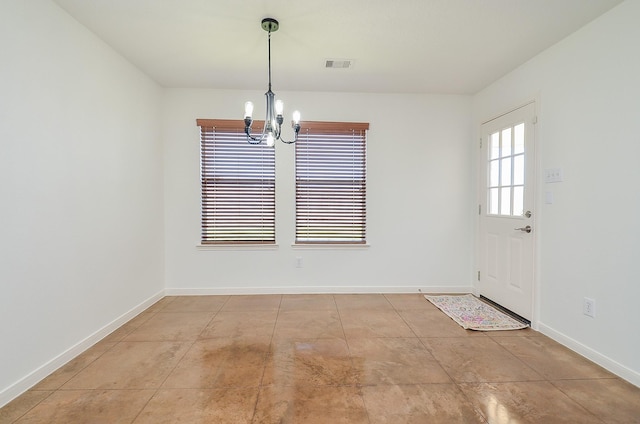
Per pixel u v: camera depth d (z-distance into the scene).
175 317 2.82
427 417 1.53
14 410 1.57
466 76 3.03
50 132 1.90
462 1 1.90
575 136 2.20
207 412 1.55
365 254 3.55
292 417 1.52
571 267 2.23
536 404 1.62
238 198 3.47
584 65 2.13
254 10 2.00
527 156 2.66
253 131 3.45
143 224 2.99
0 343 1.60
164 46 2.47
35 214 1.79
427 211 3.57
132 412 1.55
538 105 2.54
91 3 1.92
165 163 3.39
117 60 2.57
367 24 2.16
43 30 1.84
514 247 2.85
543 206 2.50
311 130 3.48
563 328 2.30
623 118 1.87
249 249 3.49
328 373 1.91
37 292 1.81
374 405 1.61
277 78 3.10
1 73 1.59
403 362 2.04
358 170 3.53
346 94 3.48
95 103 2.30
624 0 1.85
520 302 2.77
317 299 3.34
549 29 2.19
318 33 2.28
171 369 1.95
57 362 1.94
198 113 3.39
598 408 1.59
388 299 3.35
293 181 3.48
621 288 1.88
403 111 3.52
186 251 3.44
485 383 1.81
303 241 3.54
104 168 2.41
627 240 1.84
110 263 2.49
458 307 3.08
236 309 3.03
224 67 2.86
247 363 2.02
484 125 3.32
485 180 3.30
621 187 1.88
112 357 2.10
